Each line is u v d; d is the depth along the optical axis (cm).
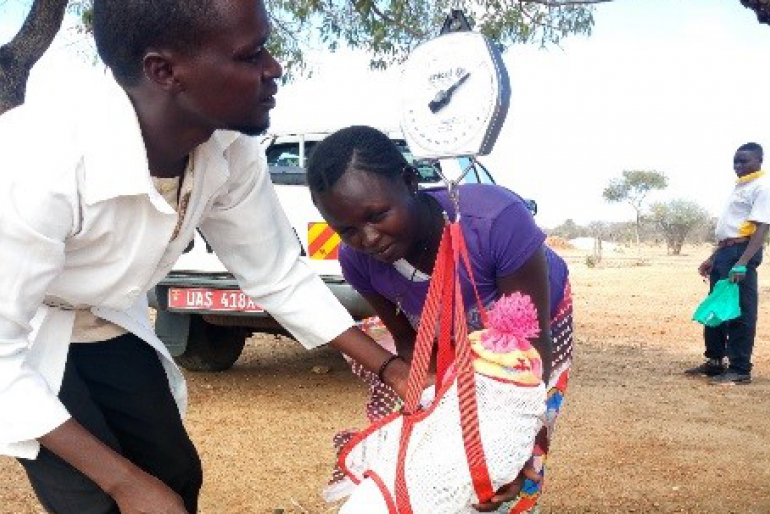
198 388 628
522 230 236
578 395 649
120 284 214
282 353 769
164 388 248
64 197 186
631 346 921
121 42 182
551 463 473
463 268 236
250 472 446
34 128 187
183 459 253
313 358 746
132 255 207
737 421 576
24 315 189
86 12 645
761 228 674
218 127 193
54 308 218
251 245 245
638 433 539
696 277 2062
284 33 786
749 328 707
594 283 1881
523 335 199
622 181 5516
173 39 177
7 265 183
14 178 181
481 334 206
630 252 4322
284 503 405
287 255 252
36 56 522
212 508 397
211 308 583
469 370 195
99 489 212
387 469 206
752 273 704
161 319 629
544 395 200
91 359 238
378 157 211
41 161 183
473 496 197
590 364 794
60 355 217
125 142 189
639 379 722
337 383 649
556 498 419
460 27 205
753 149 684
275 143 677
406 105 201
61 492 212
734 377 711
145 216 202
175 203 215
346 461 225
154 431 245
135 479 193
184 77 181
